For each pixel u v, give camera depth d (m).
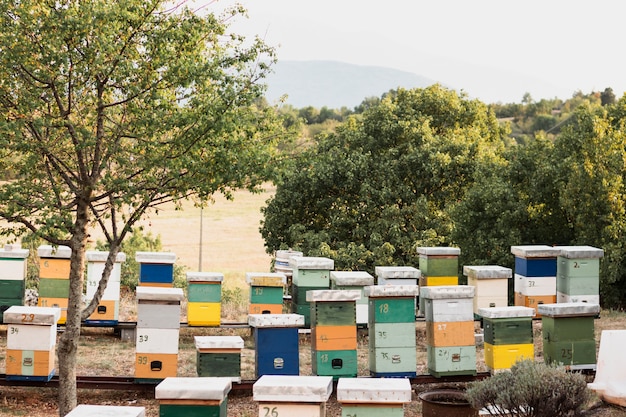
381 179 33.91
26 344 14.72
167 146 13.33
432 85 40.00
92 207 13.44
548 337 15.94
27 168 12.78
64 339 13.18
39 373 14.72
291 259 21.42
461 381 15.44
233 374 15.01
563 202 28.38
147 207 13.36
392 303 15.28
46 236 13.12
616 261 26.80
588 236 28.11
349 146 36.28
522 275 21.27
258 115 13.55
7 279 19.05
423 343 21.11
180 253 61.84
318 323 15.02
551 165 29.83
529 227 30.22
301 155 13.74
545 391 12.06
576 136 30.67
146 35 12.91
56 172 13.79
